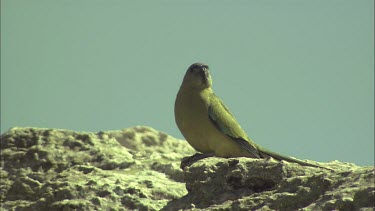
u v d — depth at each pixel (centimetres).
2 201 1515
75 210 1284
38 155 1655
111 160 1598
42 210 1349
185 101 1488
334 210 874
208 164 1090
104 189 1327
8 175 1631
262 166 1045
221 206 1007
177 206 1082
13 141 1719
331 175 949
